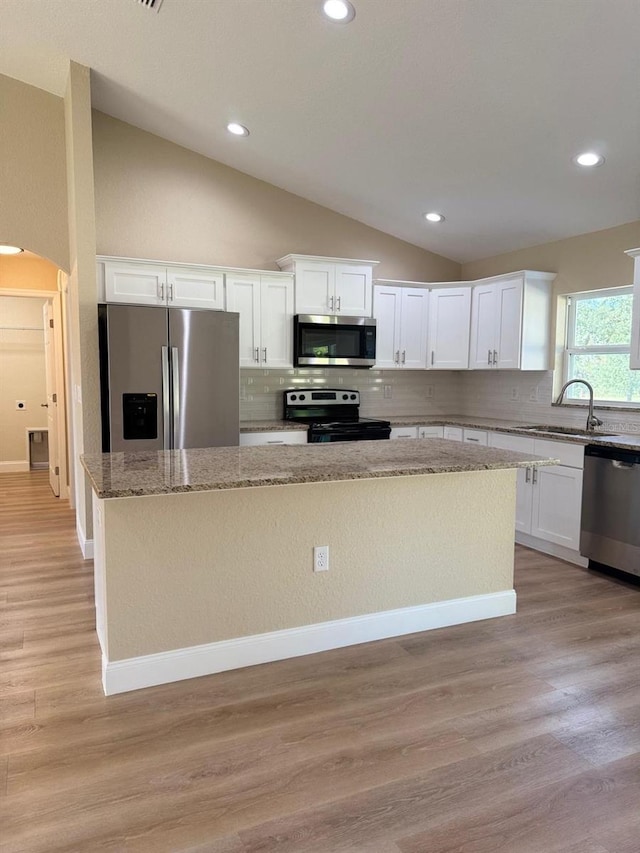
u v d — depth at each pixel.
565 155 3.57
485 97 3.19
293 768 1.91
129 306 3.85
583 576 3.75
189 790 1.81
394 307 5.31
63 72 3.90
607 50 2.64
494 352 5.04
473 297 5.23
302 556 2.64
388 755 1.98
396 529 2.83
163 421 3.98
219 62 3.41
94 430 3.97
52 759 1.94
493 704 2.29
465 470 2.56
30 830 1.64
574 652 2.72
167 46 3.38
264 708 2.25
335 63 3.19
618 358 4.45
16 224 4.23
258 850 1.58
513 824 1.69
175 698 2.31
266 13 2.91
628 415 4.27
